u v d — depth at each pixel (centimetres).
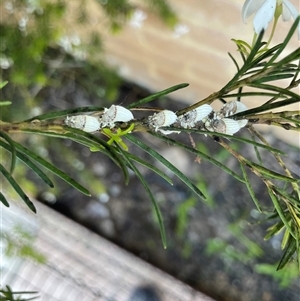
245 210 46
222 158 46
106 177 48
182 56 38
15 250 37
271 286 44
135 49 42
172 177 47
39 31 34
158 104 47
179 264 46
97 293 41
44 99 49
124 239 47
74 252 43
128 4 32
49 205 47
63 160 47
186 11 32
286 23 26
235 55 33
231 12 30
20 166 41
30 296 40
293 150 44
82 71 47
